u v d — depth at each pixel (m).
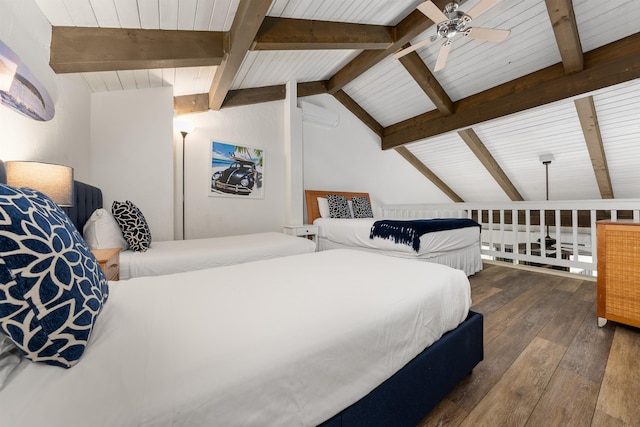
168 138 3.05
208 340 0.69
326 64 3.89
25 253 0.56
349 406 0.81
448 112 4.35
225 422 0.57
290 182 4.13
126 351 0.62
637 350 1.57
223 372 0.60
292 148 4.12
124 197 2.83
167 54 2.19
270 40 2.52
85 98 2.54
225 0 1.98
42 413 0.46
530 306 2.25
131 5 1.85
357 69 3.88
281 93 4.12
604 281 1.87
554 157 4.62
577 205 3.09
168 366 0.59
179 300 0.95
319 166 4.79
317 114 4.57
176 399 0.53
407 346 0.99
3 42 1.41
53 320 0.57
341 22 2.88
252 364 0.64
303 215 4.54
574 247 3.13
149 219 2.95
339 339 0.80
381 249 3.10
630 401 1.18
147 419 0.49
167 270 1.92
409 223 2.93
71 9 1.79
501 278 3.09
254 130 4.00
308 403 0.71
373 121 5.45
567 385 1.29
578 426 1.06
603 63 2.94
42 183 1.43
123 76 2.60
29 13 1.66
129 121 2.86
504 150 4.84
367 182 5.44
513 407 1.16
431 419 1.11
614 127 3.68
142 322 0.76
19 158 1.61
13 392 0.50
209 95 3.45
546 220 5.72
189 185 3.47
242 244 2.49
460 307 1.28
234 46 2.29
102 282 0.87
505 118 3.88
